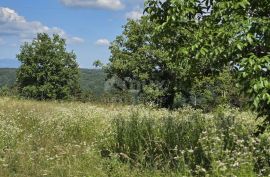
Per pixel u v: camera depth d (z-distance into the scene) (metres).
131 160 9.07
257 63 6.61
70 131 13.18
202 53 7.09
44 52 82.88
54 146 10.84
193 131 9.65
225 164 7.19
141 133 9.88
